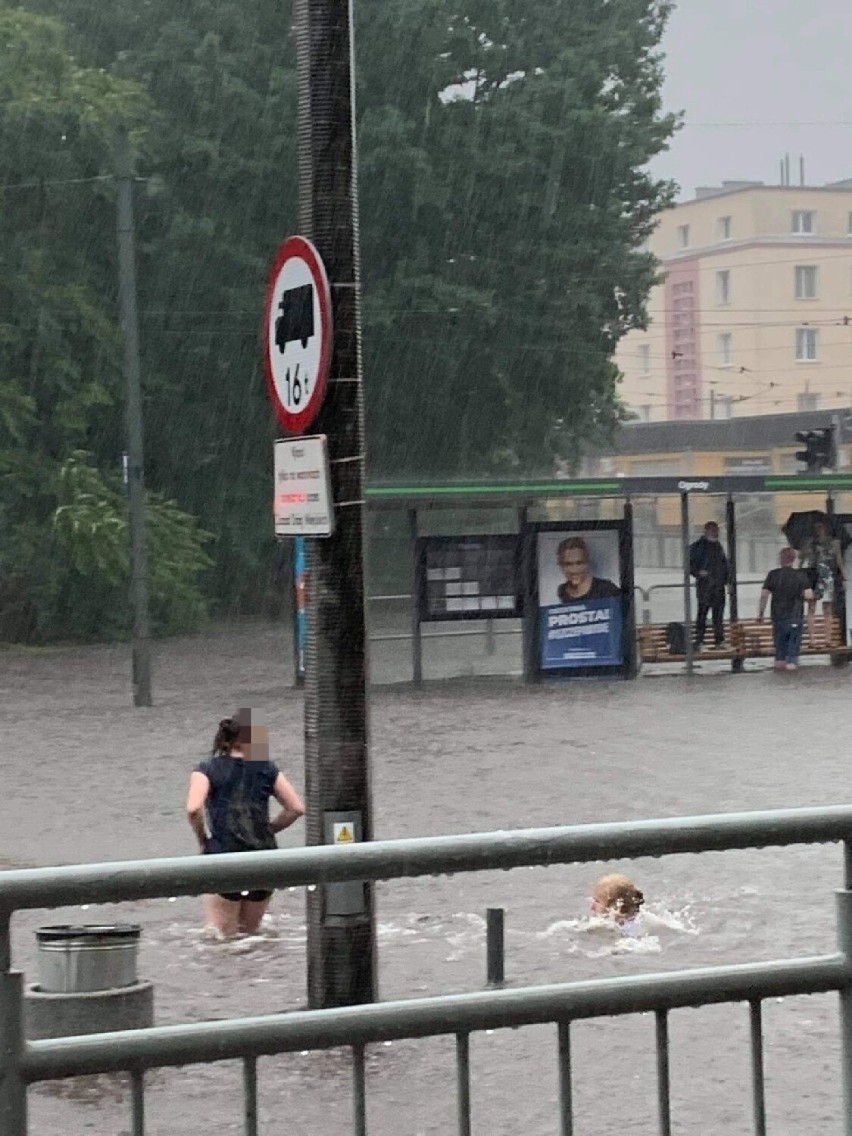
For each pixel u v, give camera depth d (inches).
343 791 299.4
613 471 2546.8
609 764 671.1
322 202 299.3
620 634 1046.4
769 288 3971.5
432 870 153.5
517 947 376.8
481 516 2005.4
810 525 1115.3
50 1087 250.2
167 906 427.8
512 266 1798.7
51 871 145.3
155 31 1750.7
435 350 1761.8
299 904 432.1
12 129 1508.4
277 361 307.6
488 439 1863.9
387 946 379.9
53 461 1514.5
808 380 4005.9
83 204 1573.6
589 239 1807.3
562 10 1836.9
